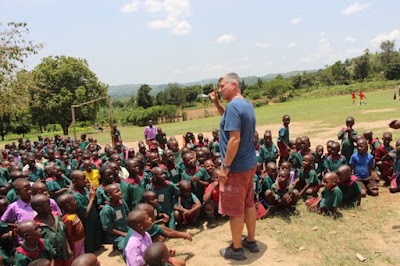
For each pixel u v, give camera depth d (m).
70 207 5.44
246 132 4.86
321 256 5.20
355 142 9.02
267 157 9.66
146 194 6.07
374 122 20.17
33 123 44.28
